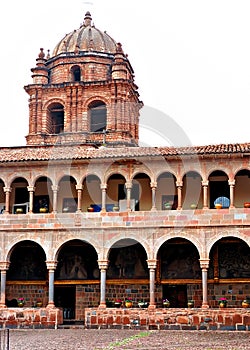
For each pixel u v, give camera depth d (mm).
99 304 46031
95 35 56969
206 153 42375
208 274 44500
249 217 41938
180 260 45312
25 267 47469
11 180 45125
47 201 47219
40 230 44250
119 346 30953
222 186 45219
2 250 44344
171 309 41188
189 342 32750
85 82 54750
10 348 30344
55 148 48750
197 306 44656
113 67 54938
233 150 42438
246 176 45250
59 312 43000
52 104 55438
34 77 55844
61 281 46656
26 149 49406
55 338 35438
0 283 46562
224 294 44469
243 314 40094
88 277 46438
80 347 30625
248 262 44281
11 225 44469
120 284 46000
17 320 42938
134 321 41500
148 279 45594
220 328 40219
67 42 56969
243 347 30188
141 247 46000
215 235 42188
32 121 55312
